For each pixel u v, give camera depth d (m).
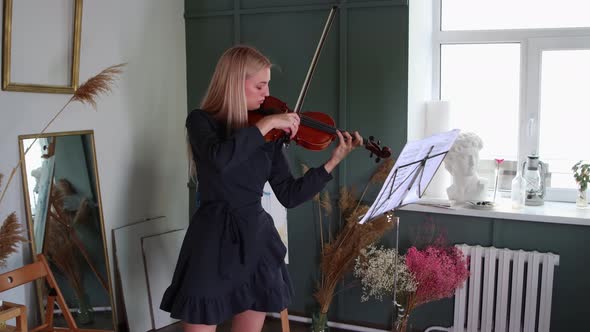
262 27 3.39
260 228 2.15
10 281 2.33
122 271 3.14
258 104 2.18
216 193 2.10
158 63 3.41
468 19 3.42
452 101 3.49
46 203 2.65
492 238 3.03
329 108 3.28
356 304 3.34
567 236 2.88
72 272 2.77
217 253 2.07
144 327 3.27
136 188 3.28
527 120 3.29
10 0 2.42
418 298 2.86
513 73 3.33
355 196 3.25
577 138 3.21
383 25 3.09
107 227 3.09
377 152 2.32
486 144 3.43
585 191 3.02
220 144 1.89
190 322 2.04
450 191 3.21
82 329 2.63
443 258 2.86
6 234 2.24
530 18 3.28
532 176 3.10
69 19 2.74
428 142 2.11
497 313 2.95
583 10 3.18
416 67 3.22
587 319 2.88
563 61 3.20
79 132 2.84
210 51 3.57
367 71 3.15
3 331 2.23
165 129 3.49
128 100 3.19
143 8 3.26
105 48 3.01
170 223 3.56
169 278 3.42
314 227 3.38
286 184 2.27
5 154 2.48
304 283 3.44
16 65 2.49
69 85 2.77
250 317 2.23
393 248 3.22
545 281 2.83
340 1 3.15
